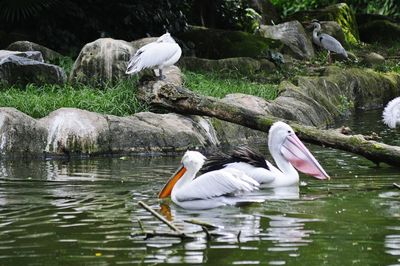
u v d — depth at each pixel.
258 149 14.73
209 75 21.20
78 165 12.95
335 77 21.78
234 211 9.41
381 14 38.44
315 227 8.57
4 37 23.34
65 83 17.52
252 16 30.22
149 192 10.59
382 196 10.20
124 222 8.88
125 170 12.41
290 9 39.12
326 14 32.72
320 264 7.27
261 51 25.45
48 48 23.02
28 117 14.09
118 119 14.45
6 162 13.30
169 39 16.09
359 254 7.56
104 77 17.08
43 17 23.73
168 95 15.00
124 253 7.68
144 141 14.18
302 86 19.94
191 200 9.76
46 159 13.66
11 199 10.17
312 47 28.30
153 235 8.25
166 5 25.12
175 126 14.66
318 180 11.47
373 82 22.59
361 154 12.54
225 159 10.98
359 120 19.08
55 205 9.78
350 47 30.45
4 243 8.09
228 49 25.81
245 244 7.94
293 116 17.14
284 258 7.46
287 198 10.16
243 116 14.25
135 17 24.50
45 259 7.54
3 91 16.78
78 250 7.80
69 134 13.95
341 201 9.91
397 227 8.53
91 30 24.56
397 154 12.20
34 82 17.50
